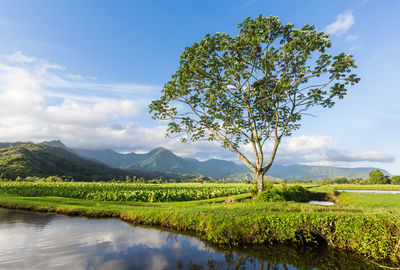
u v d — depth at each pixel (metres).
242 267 7.54
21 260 7.78
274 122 27.59
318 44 18.73
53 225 13.20
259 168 23.86
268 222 10.35
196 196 29.59
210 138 27.12
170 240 10.41
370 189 59.69
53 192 30.48
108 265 7.43
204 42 20.31
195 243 10.02
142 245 9.65
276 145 23.84
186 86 23.19
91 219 14.98
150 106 24.81
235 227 10.30
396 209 12.33
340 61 18.80
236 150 25.03
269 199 20.61
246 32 19.52
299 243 9.95
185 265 7.61
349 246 9.08
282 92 22.12
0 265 7.30
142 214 14.35
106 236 10.97
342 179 134.75
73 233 11.47
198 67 21.19
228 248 9.41
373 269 7.48
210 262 7.94
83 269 7.06
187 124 25.78
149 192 26.92
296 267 7.61
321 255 8.73
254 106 25.45
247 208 14.29
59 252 8.65
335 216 9.80
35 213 16.98
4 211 17.66
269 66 20.48
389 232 8.49
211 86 22.38
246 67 21.09
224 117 23.77
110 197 26.34
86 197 28.11
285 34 20.34
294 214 10.59
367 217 9.23
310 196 35.16
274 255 8.73
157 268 7.28
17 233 11.40
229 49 20.22
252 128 26.22
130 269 7.15
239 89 22.00
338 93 21.66
